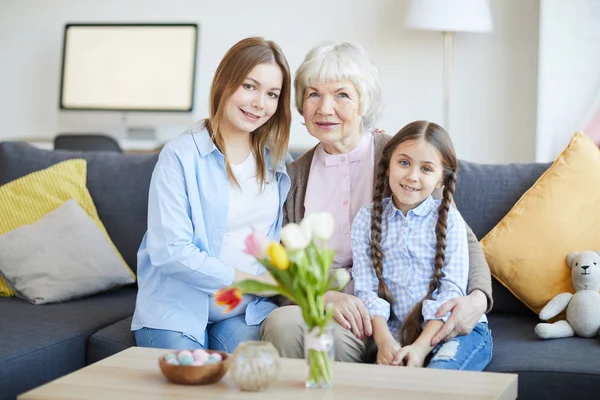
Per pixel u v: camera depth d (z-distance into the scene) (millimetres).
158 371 1691
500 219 2521
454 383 1598
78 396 1521
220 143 2279
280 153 2367
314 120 2357
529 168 2570
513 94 5074
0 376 2055
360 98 2326
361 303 2143
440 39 5184
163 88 5684
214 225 2266
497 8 5074
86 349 2320
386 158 2281
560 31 4695
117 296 2775
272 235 2391
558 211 2406
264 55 2242
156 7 5758
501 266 2426
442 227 2193
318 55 2320
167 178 2205
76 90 5871
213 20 5625
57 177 2898
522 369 1983
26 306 2588
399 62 5266
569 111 4711
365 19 5316
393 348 2016
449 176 2236
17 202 2861
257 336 2227
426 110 5238
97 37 5816
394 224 2258
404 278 2207
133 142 5695
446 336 2064
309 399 1511
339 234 2365
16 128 6066
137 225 2852
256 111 2248
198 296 2213
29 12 6016
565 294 2277
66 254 2721
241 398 1521
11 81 6070
